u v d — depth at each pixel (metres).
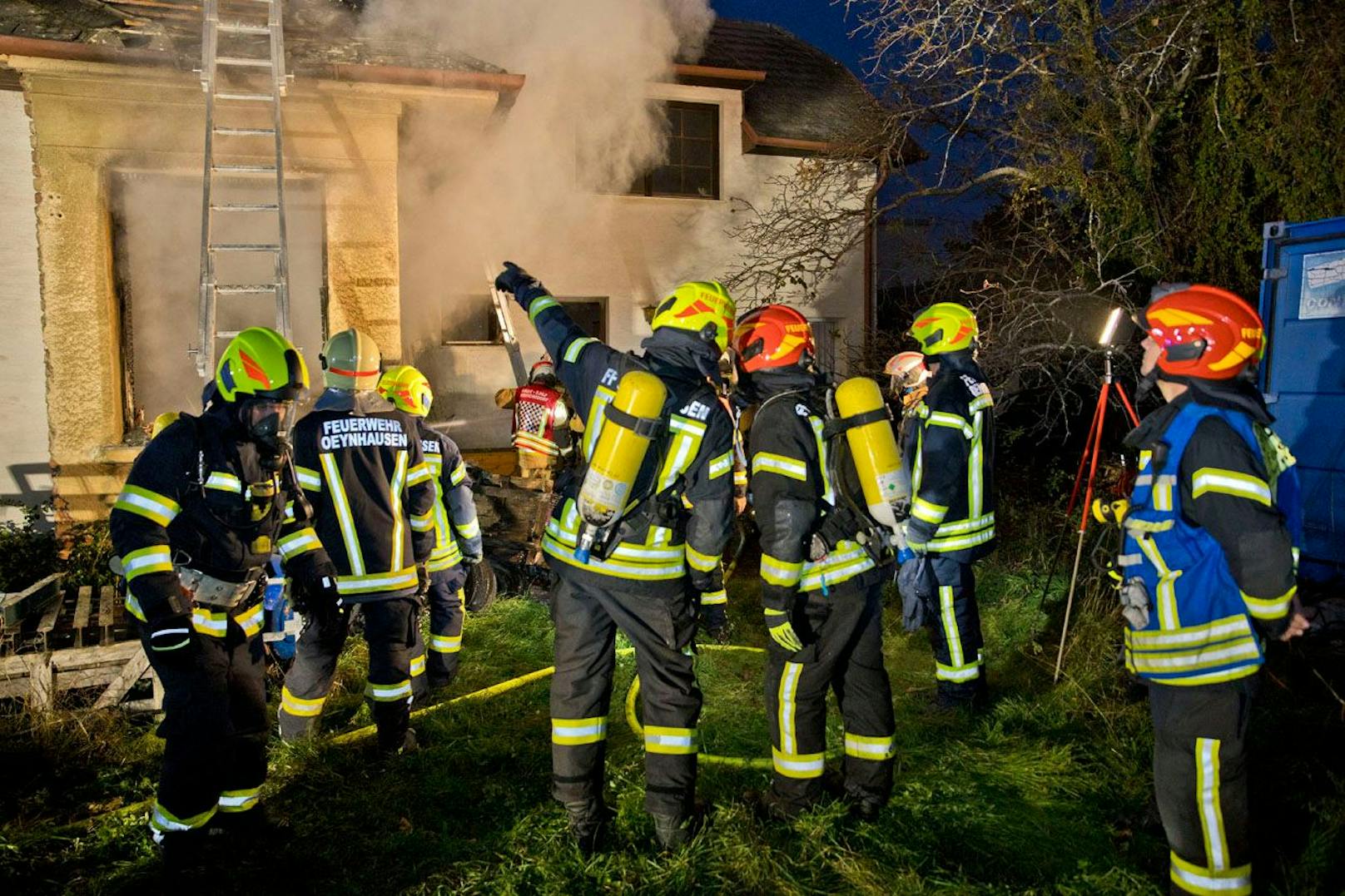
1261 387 4.99
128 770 3.49
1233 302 2.22
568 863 2.74
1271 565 2.03
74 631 4.39
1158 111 6.94
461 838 2.99
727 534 2.70
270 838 2.96
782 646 2.79
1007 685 4.19
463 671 4.56
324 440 3.32
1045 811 3.11
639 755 3.51
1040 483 7.75
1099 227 7.41
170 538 2.65
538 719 3.97
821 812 2.94
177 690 2.66
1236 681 2.18
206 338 5.59
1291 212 5.95
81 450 6.20
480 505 6.15
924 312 3.76
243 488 2.72
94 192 6.17
